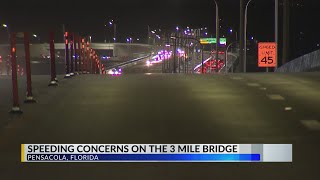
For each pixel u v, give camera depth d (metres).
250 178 26.52
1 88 56.62
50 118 39.88
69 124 37.84
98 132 35.41
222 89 54.53
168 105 44.59
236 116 39.88
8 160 29.94
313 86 57.59
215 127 36.41
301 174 26.97
